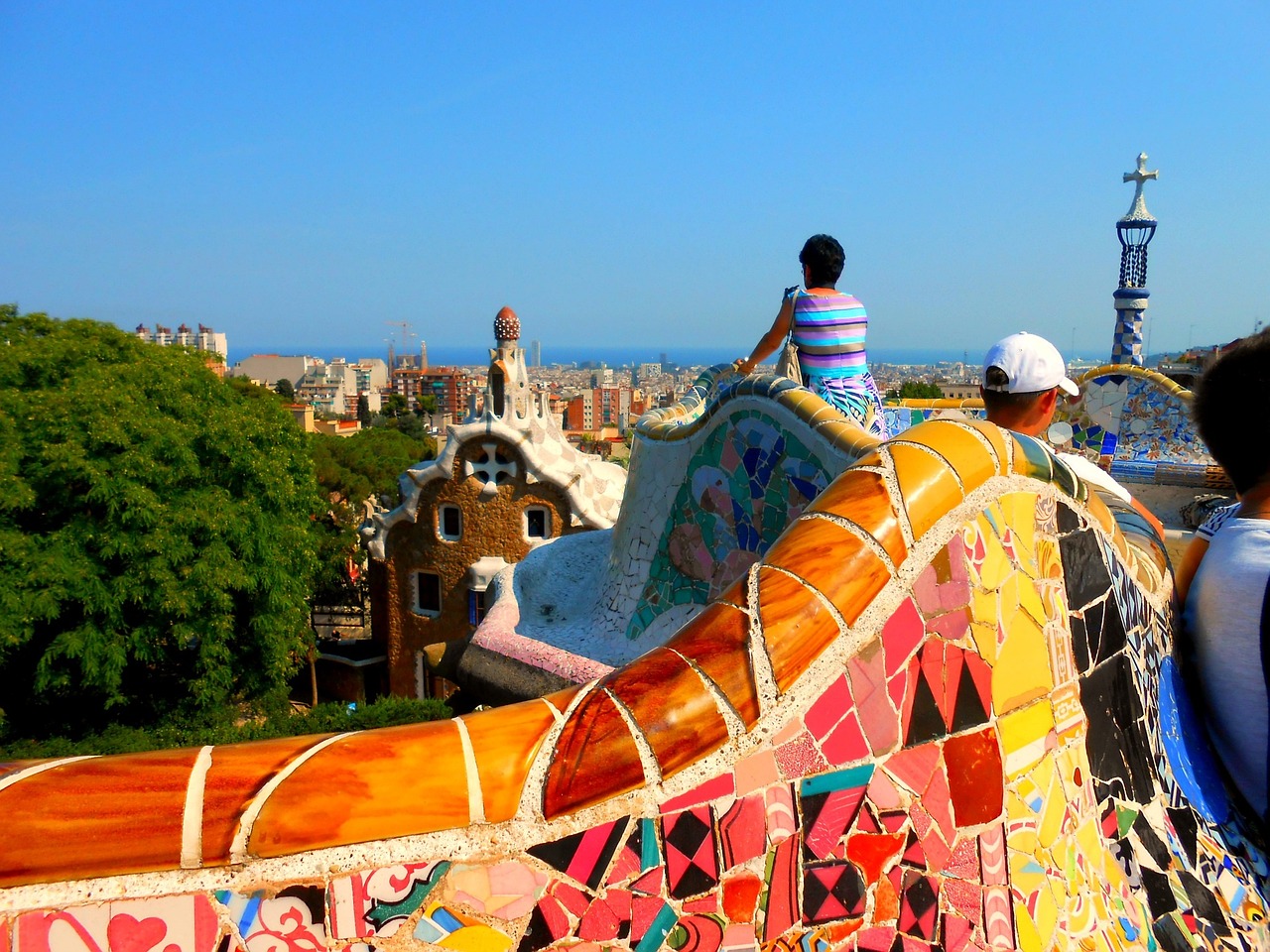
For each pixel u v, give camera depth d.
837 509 1.70
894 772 1.62
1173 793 2.26
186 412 17.42
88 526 15.59
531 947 1.28
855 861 1.57
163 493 16.48
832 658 1.56
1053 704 1.94
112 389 16.44
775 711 1.49
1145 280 12.41
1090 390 10.51
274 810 1.16
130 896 1.10
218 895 1.13
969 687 1.76
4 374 16.86
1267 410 2.38
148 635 16.47
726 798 1.43
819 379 4.86
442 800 1.24
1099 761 2.05
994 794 1.77
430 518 23.58
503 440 22.42
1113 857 2.01
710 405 5.00
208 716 18.44
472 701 17.92
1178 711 2.44
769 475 4.50
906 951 1.62
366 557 27.11
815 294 4.80
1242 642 2.39
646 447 5.91
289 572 19.23
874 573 1.63
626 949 1.34
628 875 1.35
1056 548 2.01
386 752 1.26
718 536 4.93
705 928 1.41
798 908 1.51
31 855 1.07
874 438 3.76
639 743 1.37
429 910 1.21
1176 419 9.88
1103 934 1.91
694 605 5.08
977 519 1.81
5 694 17.84
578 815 1.31
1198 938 2.07
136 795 1.13
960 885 1.70
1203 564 2.55
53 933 1.07
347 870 1.18
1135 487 9.84
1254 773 2.43
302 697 27.14
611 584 6.10
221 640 17.59
